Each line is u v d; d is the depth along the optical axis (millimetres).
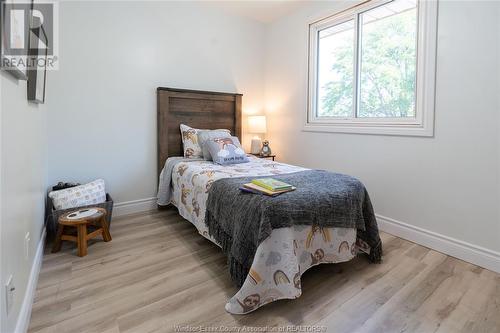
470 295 1634
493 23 1847
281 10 3430
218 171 2365
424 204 2301
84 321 1387
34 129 1736
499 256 1882
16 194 1233
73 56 2564
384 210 2605
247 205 1597
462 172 2057
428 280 1792
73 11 2535
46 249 2150
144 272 1855
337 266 1971
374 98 2725
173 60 3156
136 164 3018
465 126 2021
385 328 1371
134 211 3043
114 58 2785
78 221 2023
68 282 1718
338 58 3080
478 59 1929
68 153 2607
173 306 1516
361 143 2770
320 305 1540
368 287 1712
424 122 2254
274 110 3820
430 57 2178
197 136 3121
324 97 3264
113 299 1564
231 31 3570
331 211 1735
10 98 1139
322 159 3193
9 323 1084
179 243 2309
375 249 2000
